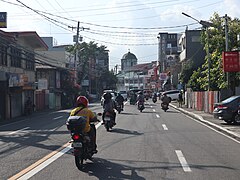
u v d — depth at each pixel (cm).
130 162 1040
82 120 959
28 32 3841
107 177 863
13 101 3553
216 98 2916
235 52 2758
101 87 9662
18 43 3806
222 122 2327
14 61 3659
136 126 2091
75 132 951
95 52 8331
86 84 7944
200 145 1368
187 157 1116
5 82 3200
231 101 2164
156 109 3944
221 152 1212
